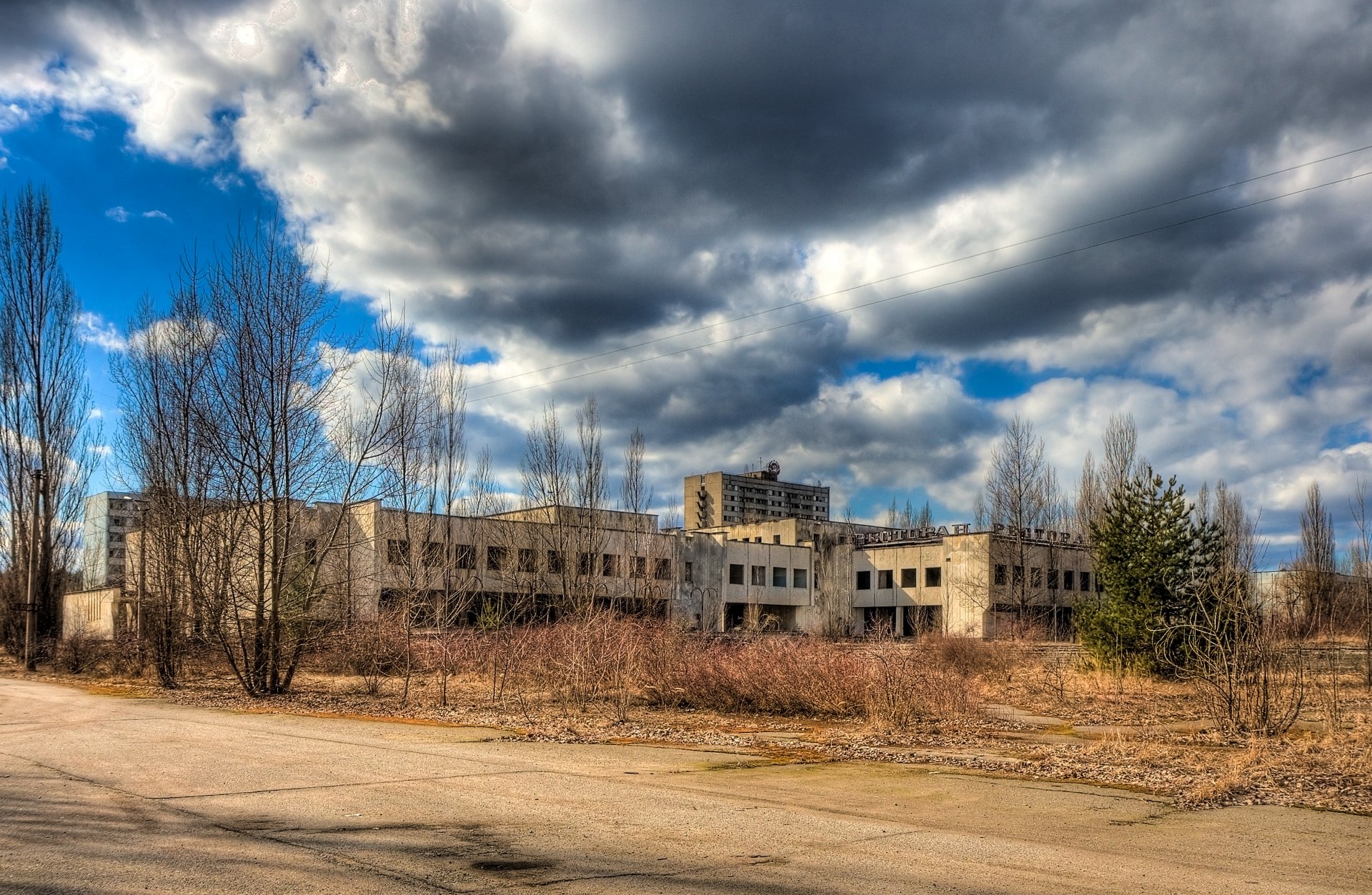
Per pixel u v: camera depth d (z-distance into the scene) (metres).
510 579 53.44
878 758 12.81
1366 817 9.00
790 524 91.50
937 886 6.39
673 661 20.62
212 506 24.95
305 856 6.93
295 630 23.77
